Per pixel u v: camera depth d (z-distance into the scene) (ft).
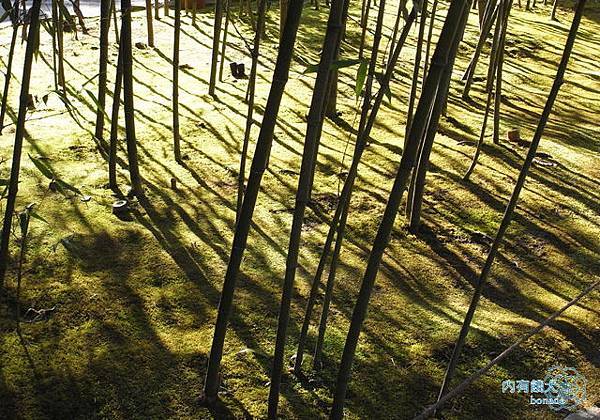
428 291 7.19
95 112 10.75
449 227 8.43
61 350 5.98
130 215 8.13
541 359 6.25
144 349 6.05
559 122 12.19
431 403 5.68
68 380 5.65
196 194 8.73
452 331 6.53
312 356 6.11
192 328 6.38
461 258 7.82
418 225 8.27
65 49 13.56
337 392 4.74
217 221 8.16
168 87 12.15
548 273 7.65
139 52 13.93
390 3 19.25
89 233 7.67
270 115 4.67
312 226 8.23
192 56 13.92
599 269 7.77
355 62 4.59
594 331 6.66
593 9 20.97
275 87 4.60
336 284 7.13
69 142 9.77
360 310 4.42
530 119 12.19
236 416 5.44
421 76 13.66
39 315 6.36
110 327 6.29
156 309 6.58
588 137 11.58
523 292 7.27
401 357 6.17
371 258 4.25
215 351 5.35
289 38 4.48
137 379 5.72
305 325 5.72
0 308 6.26
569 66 15.43
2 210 7.89
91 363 5.85
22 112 5.21
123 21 7.86
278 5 18.26
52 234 7.56
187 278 7.06
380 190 9.12
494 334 6.52
